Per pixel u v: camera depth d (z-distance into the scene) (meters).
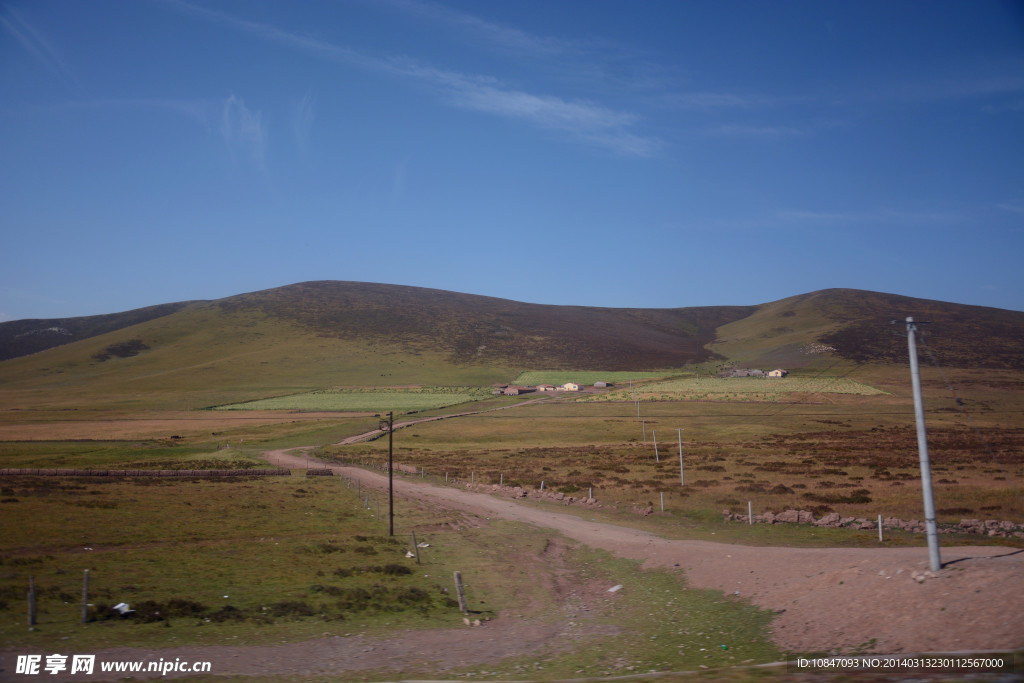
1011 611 15.80
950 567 19.67
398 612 24.92
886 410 127.69
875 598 19.14
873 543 31.94
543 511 49.16
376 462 86.81
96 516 43.53
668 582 27.88
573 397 175.00
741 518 41.66
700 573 27.97
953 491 47.00
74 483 62.56
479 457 89.94
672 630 21.23
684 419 127.06
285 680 16.84
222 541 37.88
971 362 181.12
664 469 68.88
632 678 15.16
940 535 33.50
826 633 17.84
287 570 31.34
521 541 38.69
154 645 20.09
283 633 21.94
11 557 31.31
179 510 47.66
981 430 104.00
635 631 21.77
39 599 24.64
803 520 39.66
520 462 82.19
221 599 26.16
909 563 21.48
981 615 16.05
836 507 43.28
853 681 12.25
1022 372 168.88
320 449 103.81
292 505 52.06
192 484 64.56
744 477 60.41
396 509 50.59
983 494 45.00
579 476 66.69
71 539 36.12
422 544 38.22
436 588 29.00
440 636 21.91
